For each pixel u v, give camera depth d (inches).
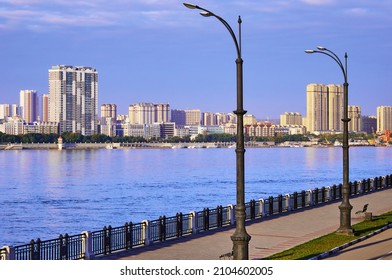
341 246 2033.7
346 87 2338.8
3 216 5182.1
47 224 4746.6
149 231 2123.5
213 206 5679.1
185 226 2354.8
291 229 2503.7
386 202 3649.1
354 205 3479.3
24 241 4042.8
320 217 2903.5
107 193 7052.2
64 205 5940.0
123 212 5369.1
